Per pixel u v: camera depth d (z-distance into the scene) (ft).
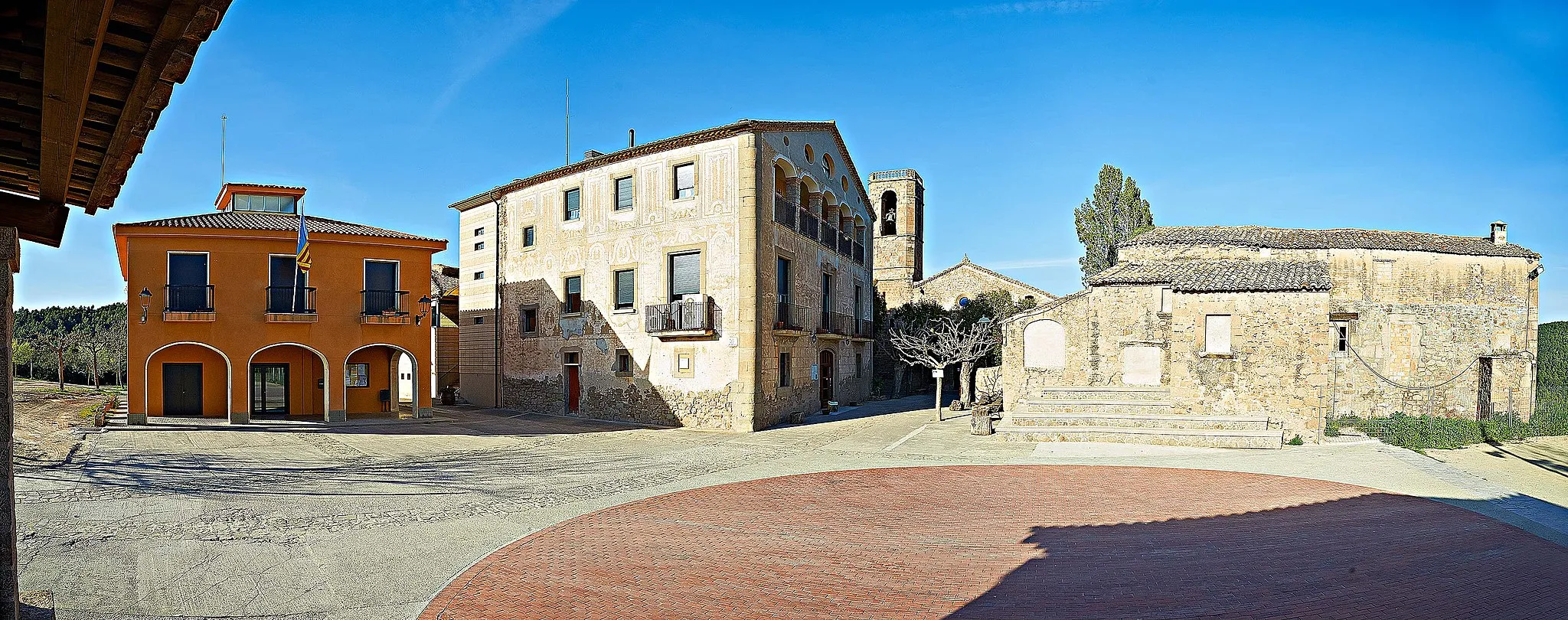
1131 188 147.43
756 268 78.07
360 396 91.71
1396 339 100.01
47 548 32.71
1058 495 44.24
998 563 30.96
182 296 77.46
